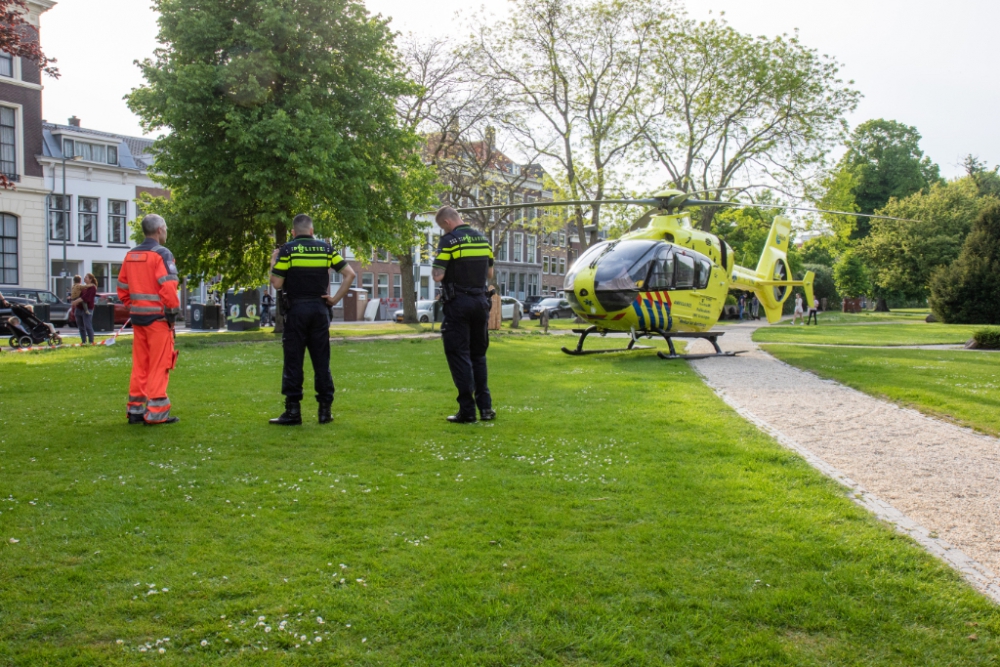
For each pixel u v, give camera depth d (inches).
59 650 108.9
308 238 287.9
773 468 221.9
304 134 829.2
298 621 118.9
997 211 1582.2
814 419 319.9
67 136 1694.1
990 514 180.5
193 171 862.5
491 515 173.0
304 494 188.5
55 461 219.6
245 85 826.8
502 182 1544.0
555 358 630.5
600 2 1355.8
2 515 167.6
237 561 143.1
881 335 1090.7
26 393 366.6
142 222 284.7
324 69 892.6
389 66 972.6
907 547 154.2
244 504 179.0
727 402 368.2
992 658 109.9
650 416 313.4
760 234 1942.7
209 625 117.3
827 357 651.5
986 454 249.9
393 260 2532.0
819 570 141.8
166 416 285.3
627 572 139.8
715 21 1393.9
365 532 160.4
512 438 264.1
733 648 112.3
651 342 885.8
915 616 123.1
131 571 137.0
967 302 1565.0
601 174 1437.0
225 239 946.7
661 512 176.6
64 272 1601.9
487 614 121.6
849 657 110.2
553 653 110.6
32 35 450.3
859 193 2965.1
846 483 207.3
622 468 219.1
